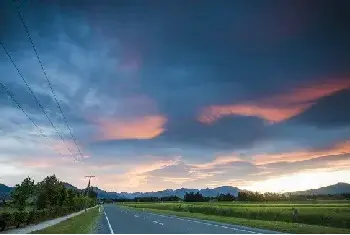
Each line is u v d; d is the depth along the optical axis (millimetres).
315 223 35531
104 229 29188
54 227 32188
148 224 35250
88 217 54375
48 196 59344
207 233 24484
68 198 82812
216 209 62156
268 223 34812
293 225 31656
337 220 36375
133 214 65625
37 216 40281
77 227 31984
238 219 43344
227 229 28250
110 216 56469
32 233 25375
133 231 26812
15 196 49938
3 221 28109
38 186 58938
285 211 51594
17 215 31656
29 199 55156
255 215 46844
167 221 40656
